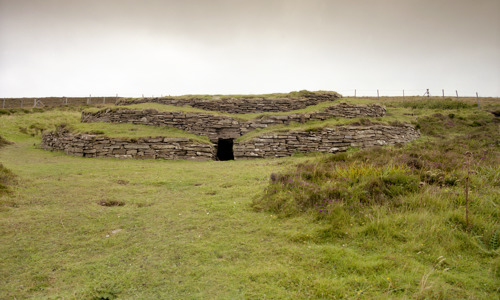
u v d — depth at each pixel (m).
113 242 5.93
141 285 4.41
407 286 3.98
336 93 28.50
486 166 8.95
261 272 4.60
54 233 6.33
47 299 4.06
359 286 4.12
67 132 20.88
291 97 26.83
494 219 5.83
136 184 10.95
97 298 4.11
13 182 10.06
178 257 5.25
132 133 19.77
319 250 5.22
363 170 8.30
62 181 11.02
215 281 4.45
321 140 19.31
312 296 3.95
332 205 6.78
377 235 5.57
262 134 19.41
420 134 23.61
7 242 5.83
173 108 23.97
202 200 8.72
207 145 18.45
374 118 23.42
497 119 25.55
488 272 4.34
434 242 5.18
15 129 30.75
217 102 25.73
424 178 8.09
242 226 6.56
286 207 7.22
